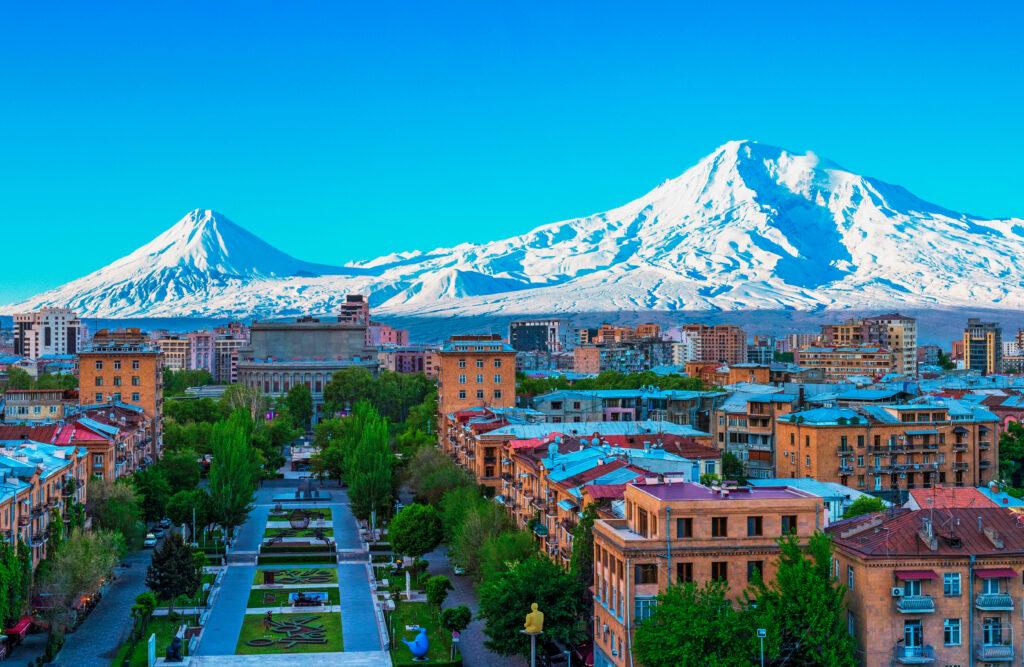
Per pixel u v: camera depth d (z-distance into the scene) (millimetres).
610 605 145000
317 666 170625
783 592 130125
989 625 132625
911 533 134500
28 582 179625
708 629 128250
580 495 181125
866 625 131125
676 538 138500
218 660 173375
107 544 198875
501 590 159750
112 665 168875
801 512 140625
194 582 197125
